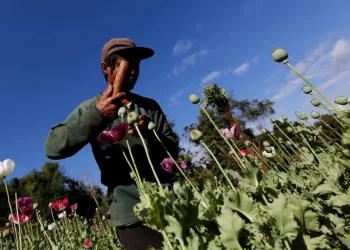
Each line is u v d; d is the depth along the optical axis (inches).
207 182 52.2
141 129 59.7
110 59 75.1
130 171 75.3
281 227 38.6
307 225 39.1
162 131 85.0
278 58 44.0
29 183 1145.4
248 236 42.6
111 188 77.4
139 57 77.7
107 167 76.7
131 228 72.6
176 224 43.9
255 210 45.3
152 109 87.0
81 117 65.7
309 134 101.3
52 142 68.1
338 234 47.5
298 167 98.3
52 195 1088.8
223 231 42.3
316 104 74.3
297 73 42.9
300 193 68.6
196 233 46.2
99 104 64.9
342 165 62.3
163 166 74.3
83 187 1091.3
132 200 73.3
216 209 48.8
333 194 62.7
